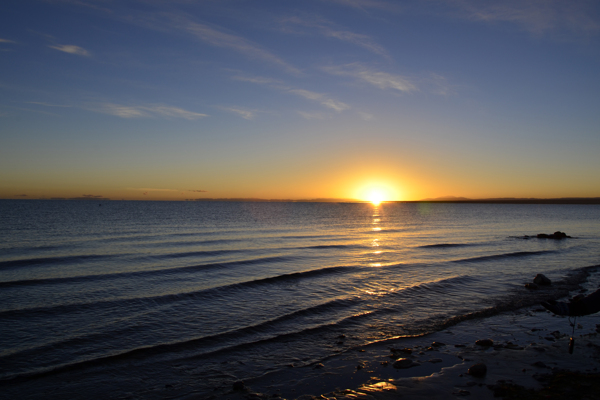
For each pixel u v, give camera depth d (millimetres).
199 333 9156
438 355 7867
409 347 8414
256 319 10266
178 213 92750
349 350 8211
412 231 45562
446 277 15852
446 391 6117
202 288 13672
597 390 5914
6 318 10039
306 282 14891
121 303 11617
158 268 17828
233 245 28328
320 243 30375
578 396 5711
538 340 8711
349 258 21703
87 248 25500
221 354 7957
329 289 13727
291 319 10320
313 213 115000
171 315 10539
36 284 14250
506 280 15469
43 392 6266
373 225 57938
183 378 6832
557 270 17969
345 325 9898
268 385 6539
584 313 3965
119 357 7699
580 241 33344
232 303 11828
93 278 15430
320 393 6195
